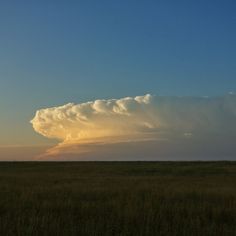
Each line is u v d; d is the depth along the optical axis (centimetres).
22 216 1356
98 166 7262
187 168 6438
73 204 1691
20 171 5753
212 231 1181
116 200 1828
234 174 5434
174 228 1223
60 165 7681
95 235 1135
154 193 2097
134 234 1179
